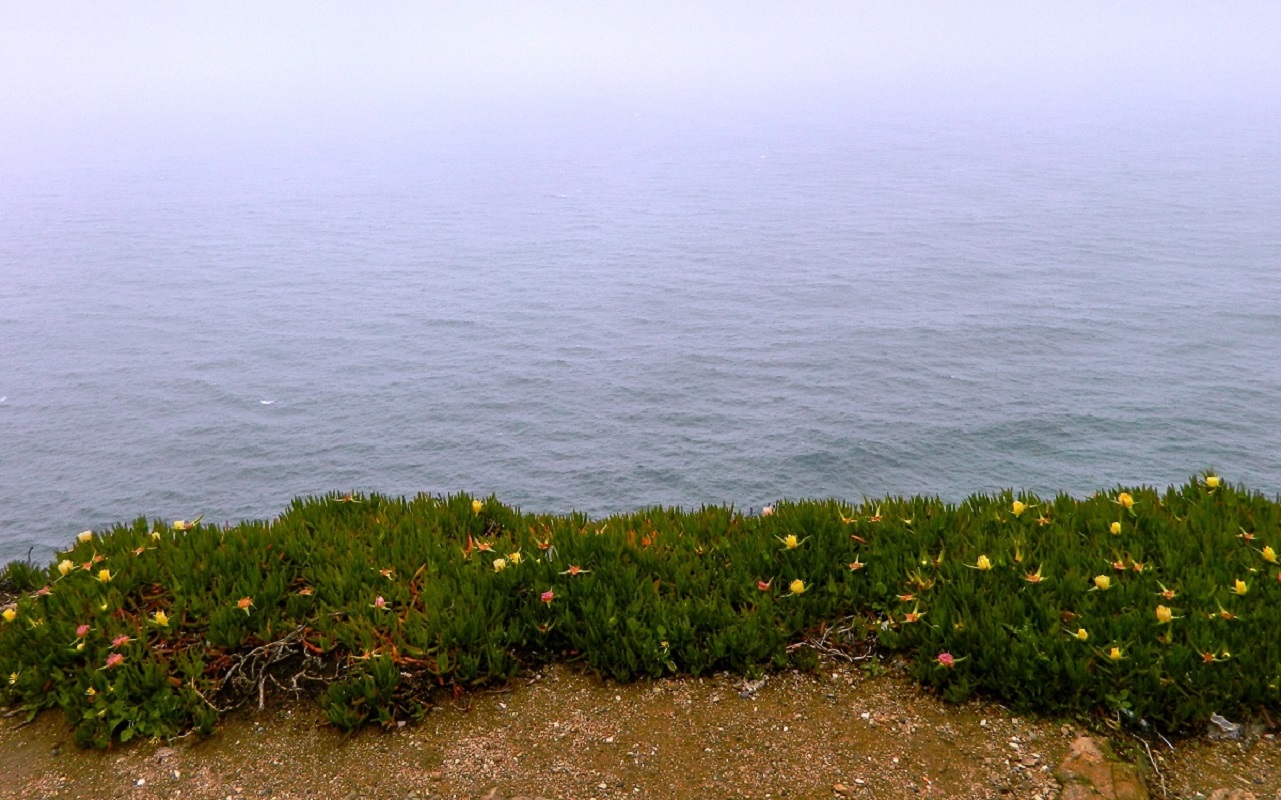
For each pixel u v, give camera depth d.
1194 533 6.81
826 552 6.87
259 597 6.32
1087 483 130.38
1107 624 5.73
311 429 166.50
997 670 5.56
